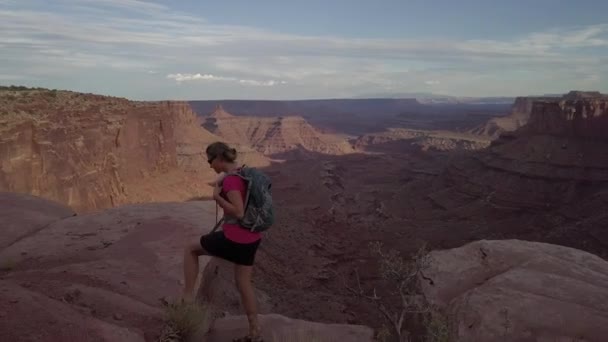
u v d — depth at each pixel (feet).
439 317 20.48
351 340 20.30
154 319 19.70
